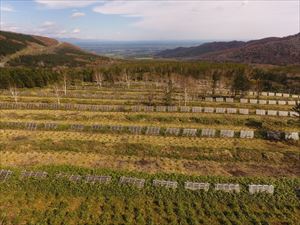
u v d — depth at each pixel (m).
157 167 32.97
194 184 27.38
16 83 87.62
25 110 57.28
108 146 37.97
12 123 46.00
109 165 33.28
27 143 38.19
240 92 78.12
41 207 25.00
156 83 95.75
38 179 28.50
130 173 29.77
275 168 32.94
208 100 67.94
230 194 26.53
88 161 34.28
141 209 24.78
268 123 48.50
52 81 96.50
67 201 25.81
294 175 31.17
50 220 23.19
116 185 27.72
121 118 50.81
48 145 37.56
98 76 96.81
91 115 52.19
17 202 25.64
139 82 99.50
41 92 78.38
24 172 29.41
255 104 64.62
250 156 35.38
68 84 94.12
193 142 40.69
